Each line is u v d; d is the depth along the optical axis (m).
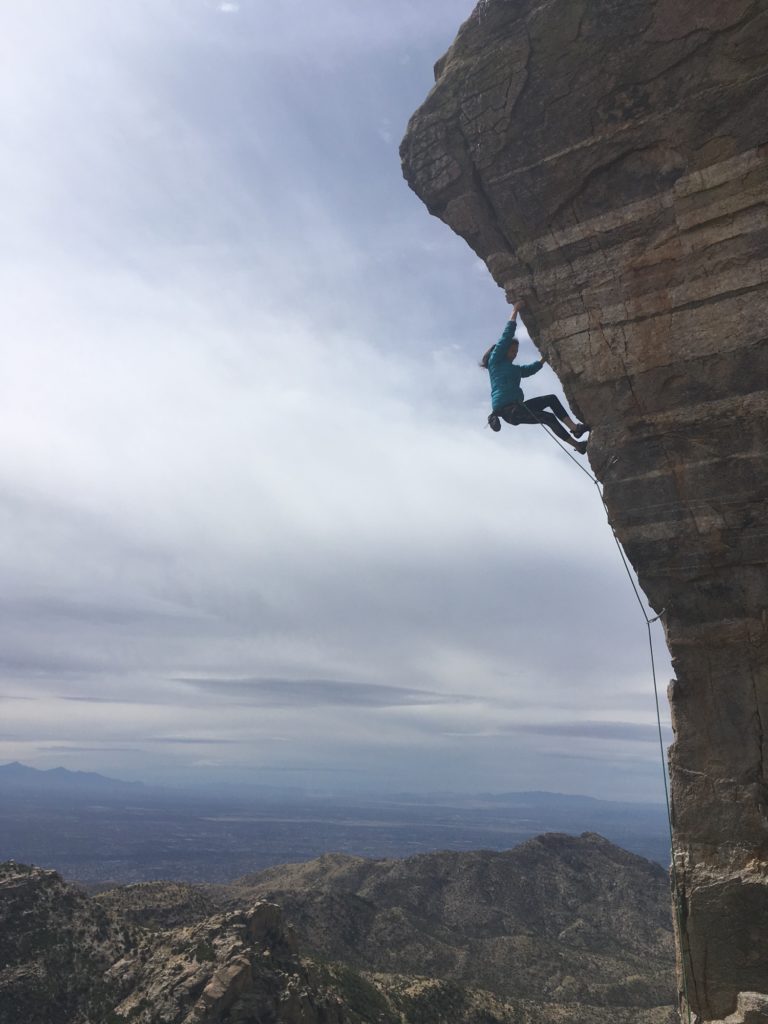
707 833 10.64
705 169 11.03
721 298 10.96
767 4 10.55
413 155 13.12
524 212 12.28
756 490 10.70
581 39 11.70
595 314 11.85
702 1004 10.24
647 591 11.51
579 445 12.84
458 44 12.91
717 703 10.92
